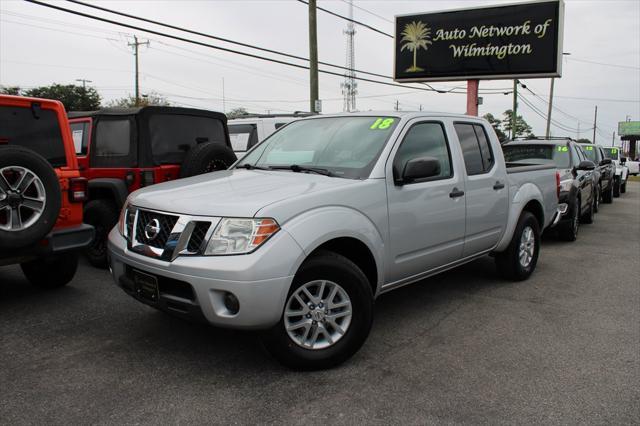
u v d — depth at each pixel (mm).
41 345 4039
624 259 7723
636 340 4332
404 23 21031
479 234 5262
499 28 19359
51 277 5465
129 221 3889
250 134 9500
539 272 6805
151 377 3498
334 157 4379
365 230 3811
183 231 3367
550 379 3570
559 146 10258
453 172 4871
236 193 3623
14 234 4289
